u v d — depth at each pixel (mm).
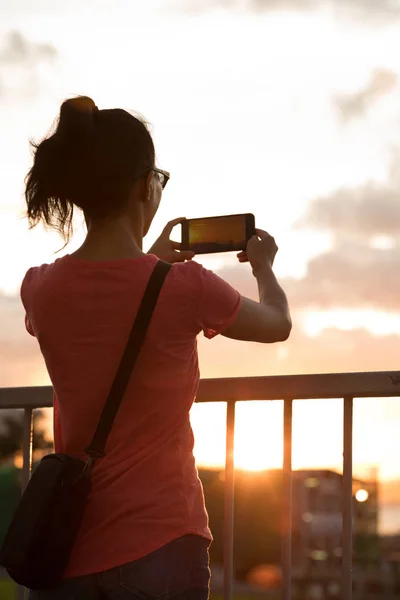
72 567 1841
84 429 1911
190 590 1862
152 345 1889
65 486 1835
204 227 2398
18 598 2949
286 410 2680
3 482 21281
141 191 2027
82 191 1980
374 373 2582
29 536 1794
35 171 2037
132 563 1812
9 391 2982
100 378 1900
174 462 1896
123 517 1836
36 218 2068
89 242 2018
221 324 1938
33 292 2014
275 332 2031
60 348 1948
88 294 1938
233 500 2672
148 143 2037
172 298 1907
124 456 1870
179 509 1869
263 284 2199
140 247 2055
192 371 1961
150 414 1886
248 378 2715
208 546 1954
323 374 2637
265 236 2312
